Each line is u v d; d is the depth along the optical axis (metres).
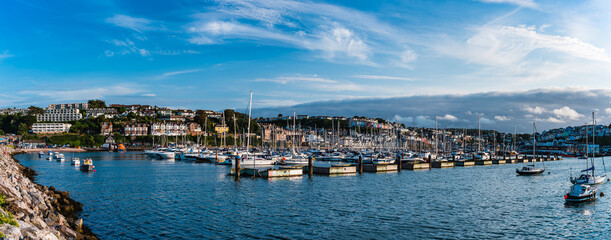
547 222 40.56
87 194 53.22
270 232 35.19
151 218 39.47
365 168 90.62
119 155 161.88
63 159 119.38
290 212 43.16
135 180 68.81
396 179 75.00
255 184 64.12
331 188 60.75
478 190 61.78
